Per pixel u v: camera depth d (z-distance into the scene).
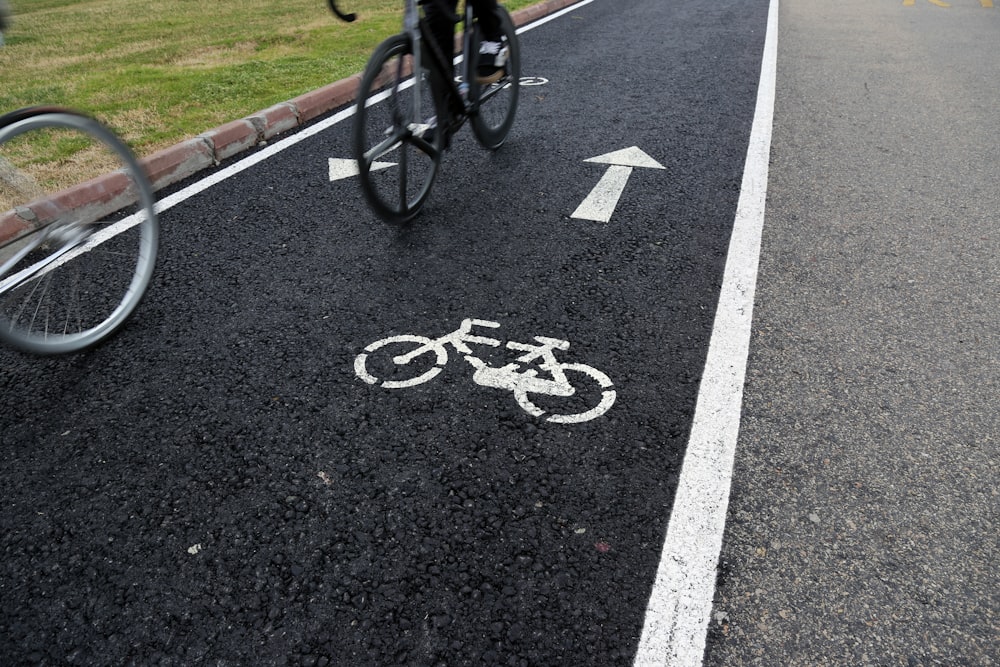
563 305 3.68
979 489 2.56
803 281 3.89
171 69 8.51
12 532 2.46
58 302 3.72
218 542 2.41
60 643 2.11
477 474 2.66
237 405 3.02
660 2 13.09
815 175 5.31
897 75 8.14
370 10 12.73
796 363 3.23
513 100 5.70
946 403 2.98
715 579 2.26
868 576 2.26
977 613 2.15
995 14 12.29
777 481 2.62
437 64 4.36
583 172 5.34
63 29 11.59
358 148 3.88
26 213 3.37
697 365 3.23
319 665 2.04
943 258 4.11
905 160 5.61
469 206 4.80
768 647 2.07
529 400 3.02
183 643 2.10
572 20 11.41
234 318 3.61
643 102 7.03
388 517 2.49
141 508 2.54
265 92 7.40
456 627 2.14
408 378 3.16
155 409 3.01
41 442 2.84
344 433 2.86
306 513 2.51
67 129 3.26
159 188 5.23
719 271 3.99
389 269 4.04
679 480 2.63
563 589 2.24
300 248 4.29
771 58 8.84
